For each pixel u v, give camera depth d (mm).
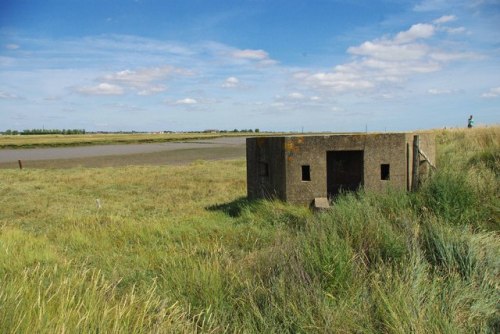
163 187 14477
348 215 5680
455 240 4641
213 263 4758
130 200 12180
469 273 4117
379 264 4324
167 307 3758
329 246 4387
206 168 20531
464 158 10953
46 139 87312
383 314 3342
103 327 3012
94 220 8633
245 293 3967
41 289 3705
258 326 3457
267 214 7883
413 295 3514
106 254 5945
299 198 8289
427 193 6590
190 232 7137
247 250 6055
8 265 5039
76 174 19344
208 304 3828
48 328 2846
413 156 8234
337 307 3467
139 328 3209
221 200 11445
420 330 3047
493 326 3391
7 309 3006
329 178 9742
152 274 5004
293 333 3307
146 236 6992
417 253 4320
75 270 4762
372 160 8078
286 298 3664
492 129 15055
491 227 5758
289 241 5102
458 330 3152
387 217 5973
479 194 6672
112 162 31266
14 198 12781
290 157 8289
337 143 8141
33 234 7672
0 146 58156
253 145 9422
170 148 47062
